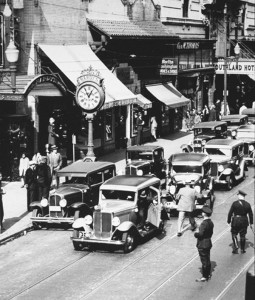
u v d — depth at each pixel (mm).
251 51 59219
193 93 47625
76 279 14852
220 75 54031
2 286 14406
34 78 24188
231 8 54625
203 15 49500
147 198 18453
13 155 26516
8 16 26234
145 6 39188
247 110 41750
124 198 17906
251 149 31875
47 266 15984
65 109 30594
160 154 26078
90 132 25781
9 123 26203
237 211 16922
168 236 18984
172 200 21391
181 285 14312
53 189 20609
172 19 43438
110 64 34531
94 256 16875
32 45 28734
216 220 21062
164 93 40188
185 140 40406
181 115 45719
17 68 28172
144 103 35750
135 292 13836
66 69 28828
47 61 29406
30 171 21734
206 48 48969
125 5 37000
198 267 15789
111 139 35469
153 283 14477
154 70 40250
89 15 33312
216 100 54031
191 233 19312
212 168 26047
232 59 47938
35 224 19781
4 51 27266
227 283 14430
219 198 24594
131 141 37656
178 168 23031
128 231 17047
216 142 27312
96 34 33500
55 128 30109
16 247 17875
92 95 25531
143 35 36312
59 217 19297
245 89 57594
